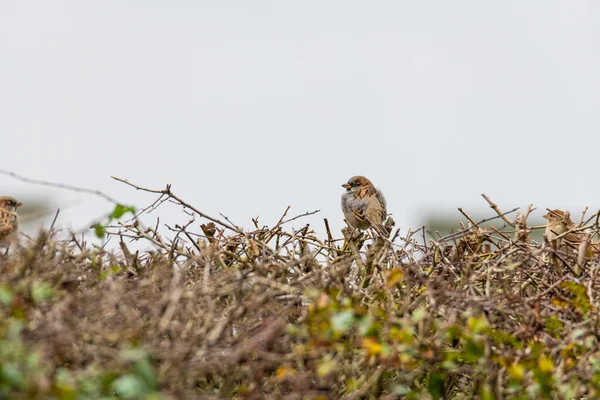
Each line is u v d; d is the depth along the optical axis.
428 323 9.34
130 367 7.57
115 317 8.41
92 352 7.75
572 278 10.90
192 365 8.02
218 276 10.18
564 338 9.83
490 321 10.05
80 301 8.50
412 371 9.36
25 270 8.95
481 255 11.87
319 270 10.13
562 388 8.87
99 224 10.16
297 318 9.80
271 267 10.74
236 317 9.05
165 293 8.88
